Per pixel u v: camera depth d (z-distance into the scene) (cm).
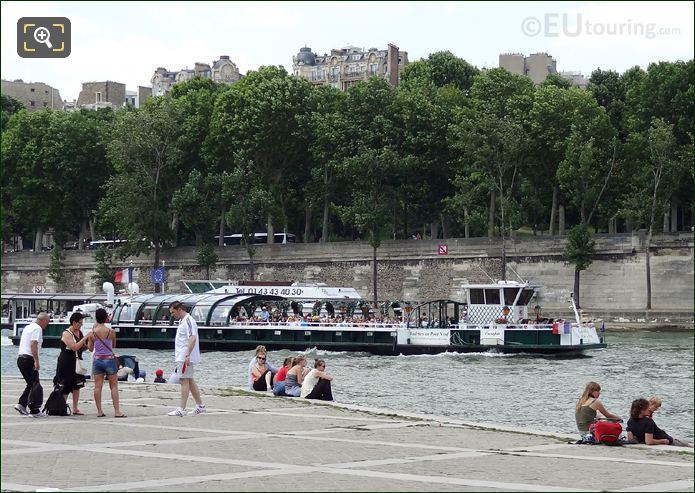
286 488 1819
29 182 15175
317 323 8838
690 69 11969
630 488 1878
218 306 9219
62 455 2220
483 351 8294
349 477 1950
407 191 13050
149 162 14125
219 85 16975
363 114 13375
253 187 13650
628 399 5344
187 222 13750
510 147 11781
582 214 11700
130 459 2167
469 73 17700
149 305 9519
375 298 12500
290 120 13862
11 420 2948
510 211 11856
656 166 11312
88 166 15362
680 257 11100
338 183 13712
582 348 8125
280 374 4028
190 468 2047
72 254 15275
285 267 13600
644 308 11206
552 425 4359
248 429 2755
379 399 5322
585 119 12275
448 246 12506
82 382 3122
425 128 13088
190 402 3575
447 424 2959
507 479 1961
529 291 8788
